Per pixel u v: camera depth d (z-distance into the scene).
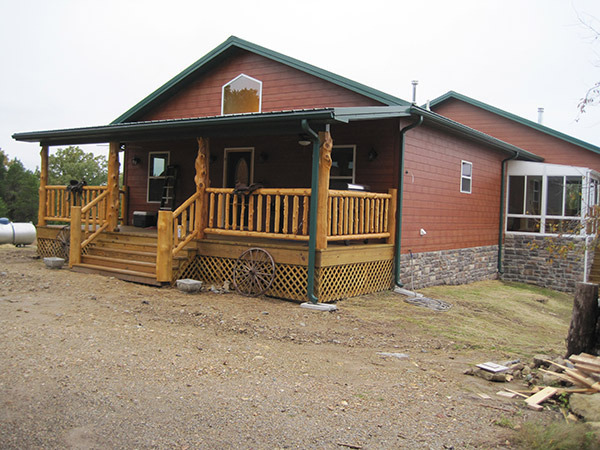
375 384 5.17
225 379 4.99
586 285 6.12
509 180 16.95
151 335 6.35
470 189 14.37
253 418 4.13
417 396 4.88
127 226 14.64
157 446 3.60
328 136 8.58
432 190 12.14
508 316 10.48
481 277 15.41
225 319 7.41
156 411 4.14
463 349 7.06
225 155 13.54
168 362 5.34
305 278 8.84
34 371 4.80
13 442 3.55
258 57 13.05
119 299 8.24
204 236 10.26
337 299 9.30
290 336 6.88
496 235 16.42
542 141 19.36
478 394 5.04
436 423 4.24
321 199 8.65
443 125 11.72
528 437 3.92
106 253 10.90
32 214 33.44
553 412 4.62
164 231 9.39
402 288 10.84
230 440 3.75
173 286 9.56
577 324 6.13
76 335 6.08
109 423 3.89
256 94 13.04
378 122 10.94
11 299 7.88
